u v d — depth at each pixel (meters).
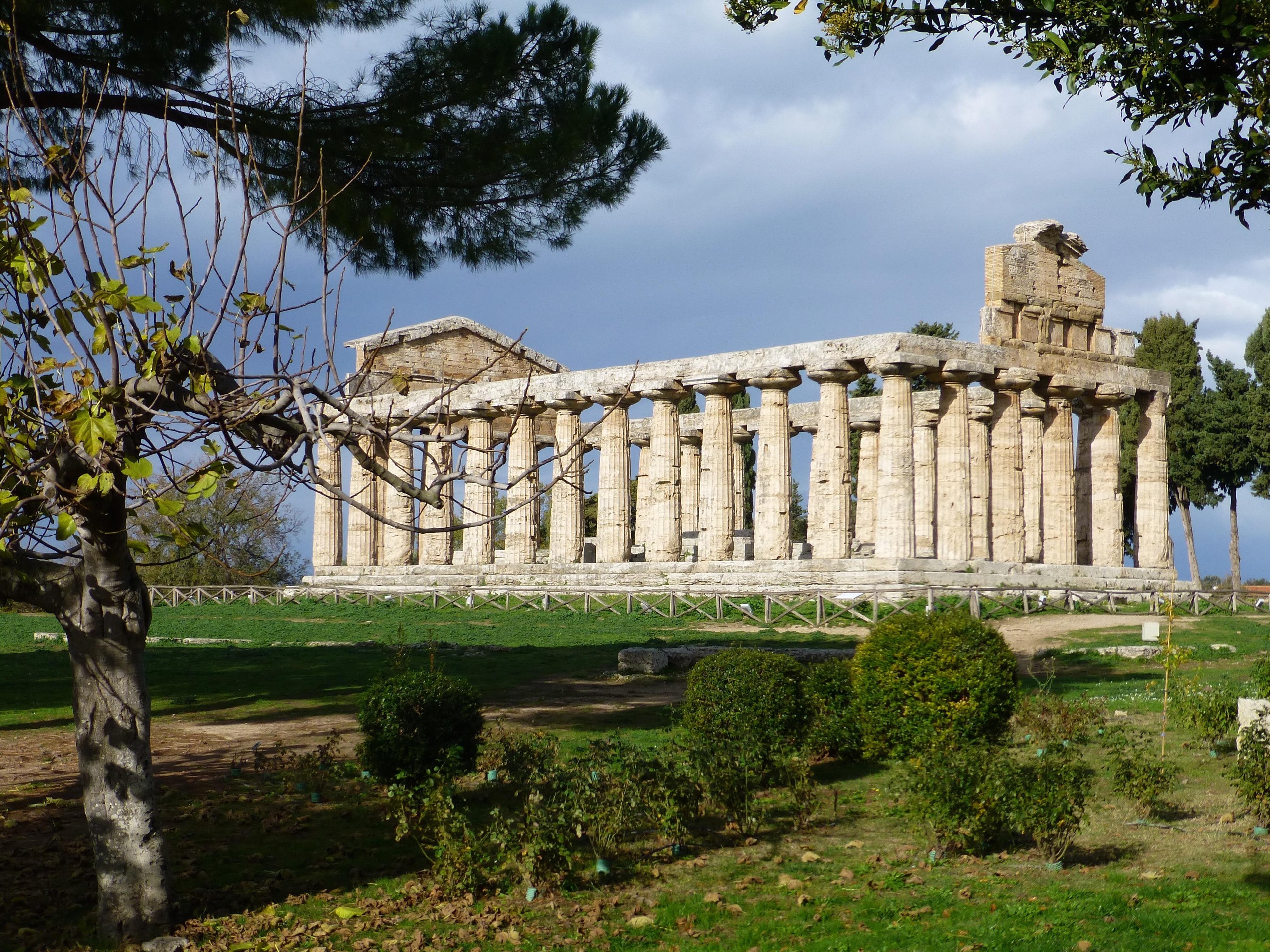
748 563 46.94
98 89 18.25
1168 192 11.09
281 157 19.78
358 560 61.78
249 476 9.26
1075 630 34.44
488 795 15.69
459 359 64.12
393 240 21.30
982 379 47.59
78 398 8.85
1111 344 52.03
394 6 20.75
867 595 39.88
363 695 16.11
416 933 10.66
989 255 48.59
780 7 12.00
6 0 17.12
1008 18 11.23
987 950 9.95
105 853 10.41
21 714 23.08
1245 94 10.37
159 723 22.31
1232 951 9.78
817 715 17.33
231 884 12.05
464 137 20.69
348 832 14.12
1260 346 66.56
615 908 11.54
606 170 22.62
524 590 49.00
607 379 53.00
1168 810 14.66
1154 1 10.46
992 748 14.95
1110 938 10.13
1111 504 51.69
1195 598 39.47
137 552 9.45
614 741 18.36
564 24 21.17
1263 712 14.96
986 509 50.81
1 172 10.93
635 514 78.06
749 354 48.69
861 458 60.91
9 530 9.09
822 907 11.27
